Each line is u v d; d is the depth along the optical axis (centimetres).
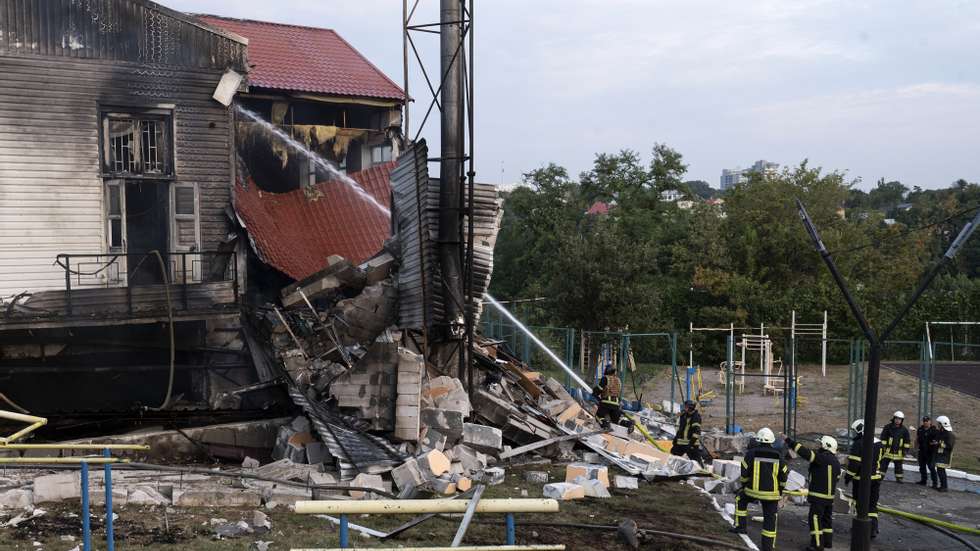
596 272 4256
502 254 6812
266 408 1861
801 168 6588
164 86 2025
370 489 1355
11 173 1862
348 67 3094
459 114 2002
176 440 1681
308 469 1500
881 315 5494
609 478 1689
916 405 3425
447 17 1992
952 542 1448
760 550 1268
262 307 2125
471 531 1210
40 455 1548
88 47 1939
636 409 2850
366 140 2959
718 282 5703
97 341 1902
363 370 1650
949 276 6588
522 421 1900
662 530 1312
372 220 2594
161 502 1234
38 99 1889
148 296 1875
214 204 2102
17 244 1870
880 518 1628
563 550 565
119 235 1995
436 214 2012
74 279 1934
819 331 5253
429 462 1473
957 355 5384
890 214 11606
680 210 7075
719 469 1845
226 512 1211
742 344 4316
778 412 3350
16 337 1836
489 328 3822
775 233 6112
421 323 1942
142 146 2027
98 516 1141
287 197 2625
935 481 1955
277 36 3219
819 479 1312
